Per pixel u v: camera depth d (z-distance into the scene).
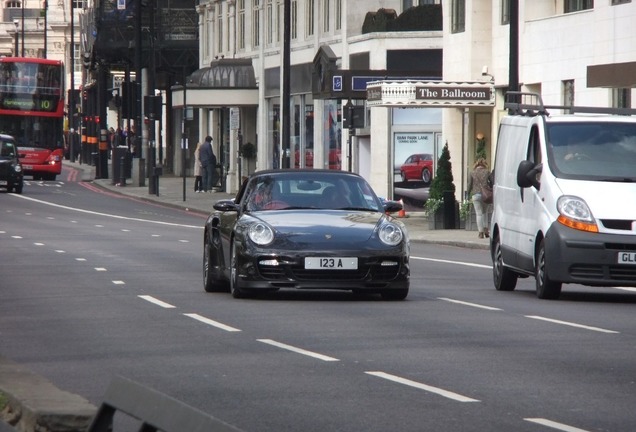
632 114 43.75
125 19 158.75
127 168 155.00
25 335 30.95
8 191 132.75
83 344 29.20
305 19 124.06
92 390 22.91
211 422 11.88
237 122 125.38
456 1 95.38
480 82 87.75
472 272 52.62
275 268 38.00
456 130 95.69
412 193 98.94
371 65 104.00
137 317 34.62
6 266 53.31
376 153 99.38
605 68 75.88
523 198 42.31
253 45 141.38
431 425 19.70
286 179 41.50
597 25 78.75
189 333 31.09
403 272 38.50
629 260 39.00
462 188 94.75
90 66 175.88
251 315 35.00
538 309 37.19
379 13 105.12
